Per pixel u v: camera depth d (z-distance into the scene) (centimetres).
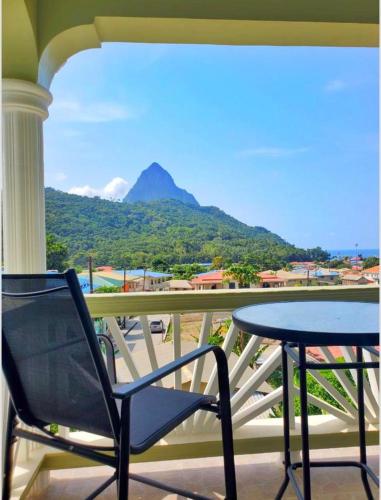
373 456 198
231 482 133
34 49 156
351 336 106
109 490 172
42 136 166
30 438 124
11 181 158
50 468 174
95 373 107
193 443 182
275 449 187
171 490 147
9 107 156
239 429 192
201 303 188
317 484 174
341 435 191
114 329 184
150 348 189
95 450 115
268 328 116
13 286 111
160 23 171
